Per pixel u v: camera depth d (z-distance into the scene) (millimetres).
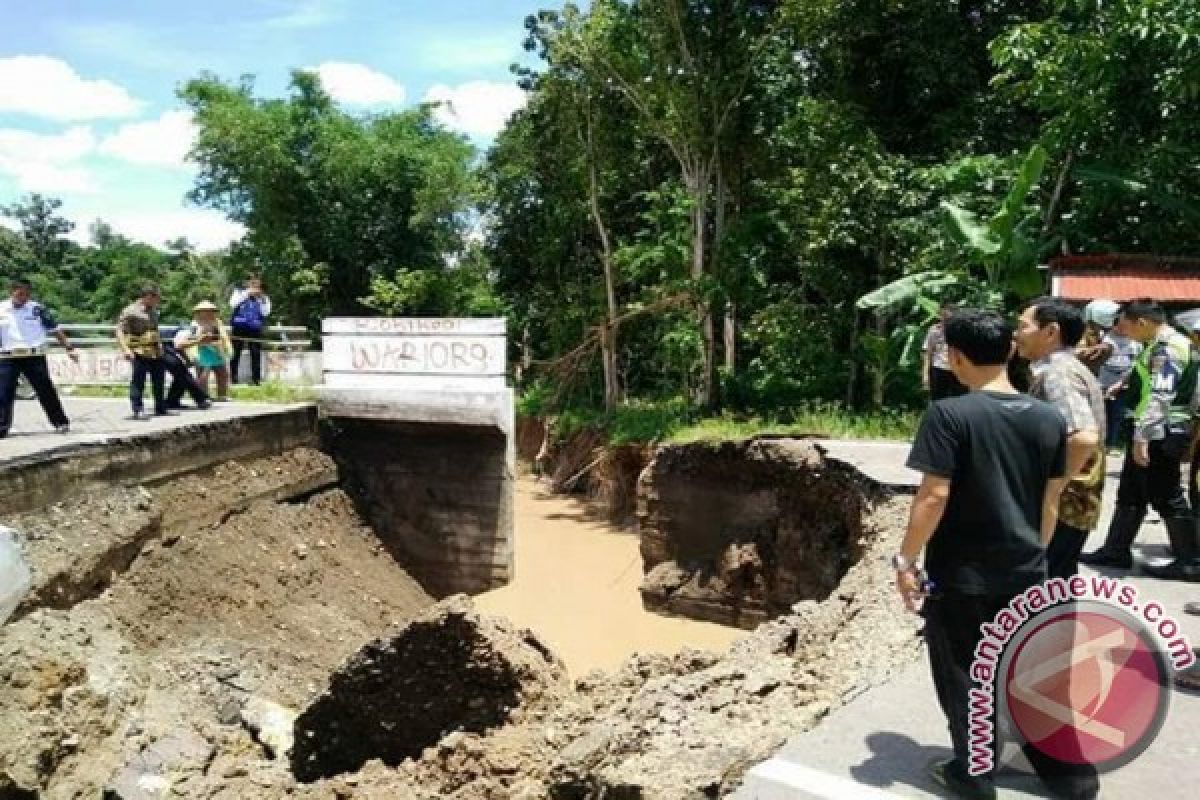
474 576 15672
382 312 34688
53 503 10375
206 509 12703
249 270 35469
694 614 14078
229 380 16969
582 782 4812
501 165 28000
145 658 9664
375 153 33625
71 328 18062
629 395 26000
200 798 6688
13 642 8055
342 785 6234
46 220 64438
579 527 19922
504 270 29453
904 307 16859
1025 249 13789
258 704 9078
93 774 7367
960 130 17453
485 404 15148
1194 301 12141
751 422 16438
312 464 15320
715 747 4629
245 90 34844
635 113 21672
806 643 6973
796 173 17516
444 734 7055
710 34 18344
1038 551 3719
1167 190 13898
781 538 13125
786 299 19094
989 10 18312
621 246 23688
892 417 15320
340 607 13297
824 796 4031
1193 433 6391
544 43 21078
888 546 8492
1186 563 6832
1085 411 4738
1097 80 13742
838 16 17469
